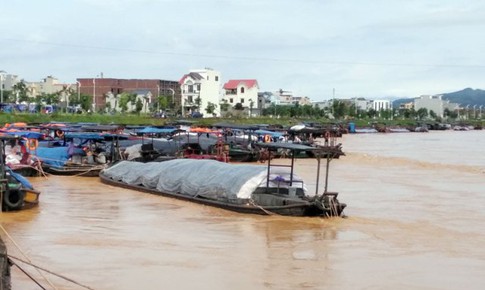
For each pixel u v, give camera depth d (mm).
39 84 155375
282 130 71875
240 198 29047
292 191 29391
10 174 29547
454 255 21438
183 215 28250
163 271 18828
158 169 35750
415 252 21797
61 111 107688
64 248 21438
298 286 17562
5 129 54875
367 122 159500
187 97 141375
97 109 134125
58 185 38219
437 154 71250
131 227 25391
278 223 26344
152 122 91438
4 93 124500
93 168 42688
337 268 19516
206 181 31656
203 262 19969
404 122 176250
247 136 71438
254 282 17875
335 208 27422
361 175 47406
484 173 50094
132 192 35469
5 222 25859
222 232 24594
